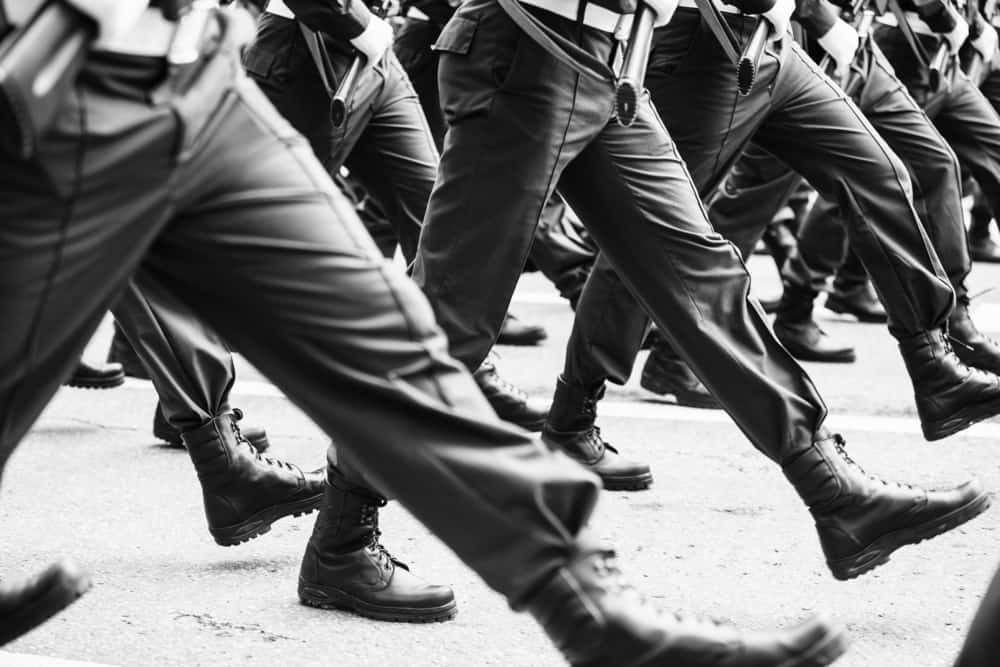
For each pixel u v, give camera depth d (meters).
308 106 6.23
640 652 3.16
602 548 3.19
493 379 7.22
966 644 3.05
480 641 4.46
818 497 4.65
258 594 4.86
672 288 4.76
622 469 6.14
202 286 3.00
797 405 4.65
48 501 5.91
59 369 2.84
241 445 5.18
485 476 3.07
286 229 2.94
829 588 4.95
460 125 4.75
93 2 2.48
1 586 3.29
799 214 11.23
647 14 4.27
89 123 2.61
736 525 5.65
